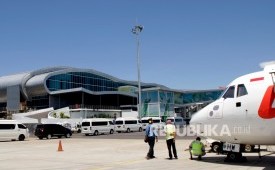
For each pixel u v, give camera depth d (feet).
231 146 46.50
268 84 41.16
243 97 43.06
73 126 211.41
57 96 277.23
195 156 55.42
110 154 64.13
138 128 185.57
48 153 70.28
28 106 287.07
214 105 46.55
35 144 104.32
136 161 51.90
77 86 291.38
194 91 294.25
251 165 43.45
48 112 224.33
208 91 306.76
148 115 243.60
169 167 44.11
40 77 275.59
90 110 239.50
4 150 81.66
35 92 279.08
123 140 109.09
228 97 45.14
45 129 139.85
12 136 128.47
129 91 326.85
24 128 133.39
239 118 43.14
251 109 41.96
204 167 42.83
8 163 53.42
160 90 243.19
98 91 299.99
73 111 236.43
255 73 43.60
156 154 60.85
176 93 268.00
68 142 109.29
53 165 49.85
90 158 58.08
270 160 48.24
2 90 295.69
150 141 54.85
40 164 51.34
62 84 280.92
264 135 41.50
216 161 48.42
